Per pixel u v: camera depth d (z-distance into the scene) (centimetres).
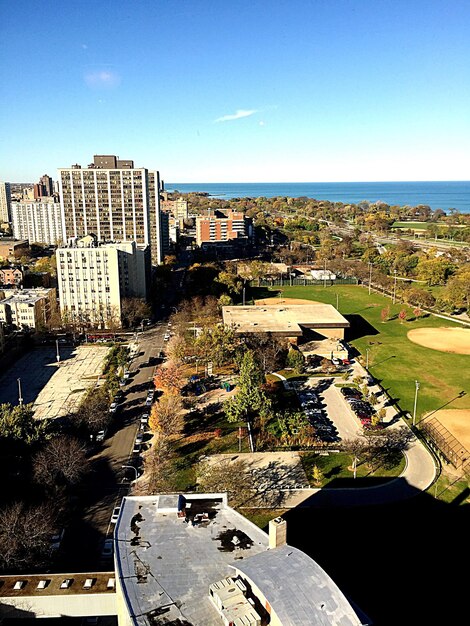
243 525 7594
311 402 14938
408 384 16612
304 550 8894
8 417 11388
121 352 18875
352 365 18262
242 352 17012
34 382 16938
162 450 11788
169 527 7512
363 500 10406
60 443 11006
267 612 5712
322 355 19075
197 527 7525
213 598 6047
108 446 12619
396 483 11025
